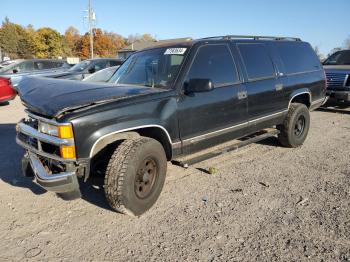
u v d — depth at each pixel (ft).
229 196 14.26
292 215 12.60
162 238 11.22
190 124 13.97
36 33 283.79
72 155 10.90
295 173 16.81
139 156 11.93
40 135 11.53
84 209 13.19
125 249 10.66
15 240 11.16
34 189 14.99
